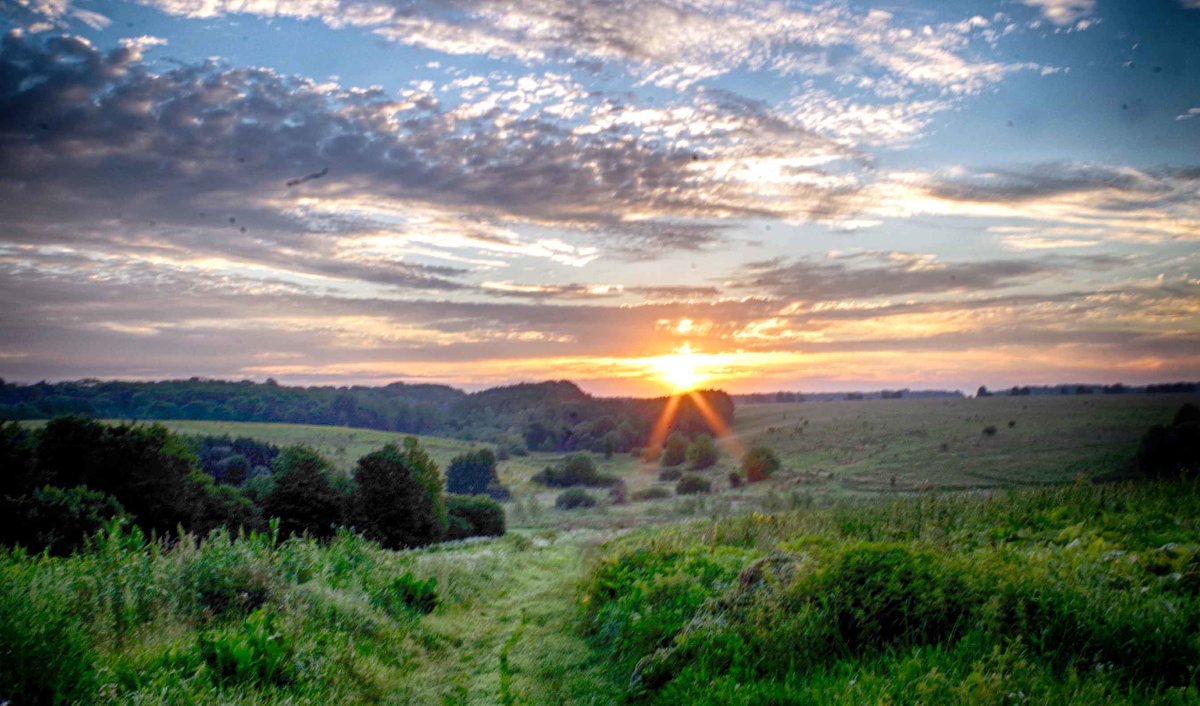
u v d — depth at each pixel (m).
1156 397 109.69
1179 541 7.83
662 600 9.65
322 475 38.84
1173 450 58.78
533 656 10.06
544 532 52.59
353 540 15.44
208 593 9.91
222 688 6.74
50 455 28.80
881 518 12.96
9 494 24.41
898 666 5.61
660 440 145.88
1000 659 5.13
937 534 10.62
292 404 139.00
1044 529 10.08
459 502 59.38
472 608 14.12
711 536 15.09
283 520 36.66
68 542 23.27
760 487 91.62
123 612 8.55
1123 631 5.49
